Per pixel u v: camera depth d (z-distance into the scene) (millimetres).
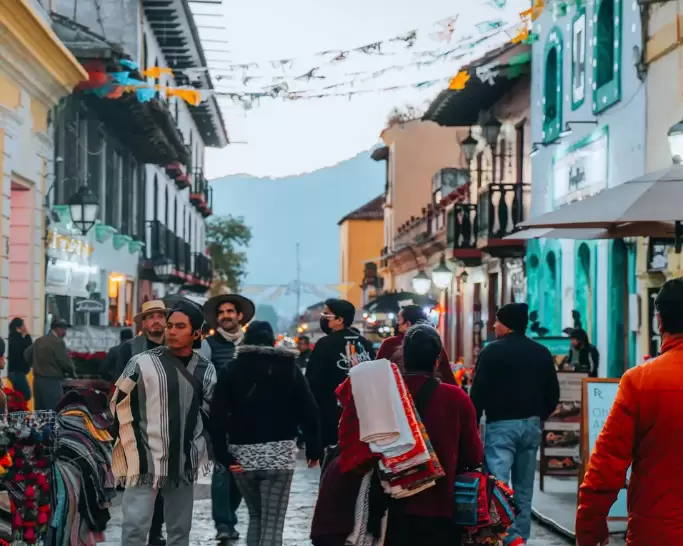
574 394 13281
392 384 6043
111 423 8594
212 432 7875
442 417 6156
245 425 8000
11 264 19500
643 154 17062
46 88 19781
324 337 10656
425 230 42688
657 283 16484
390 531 6090
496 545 6246
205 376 7871
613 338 18594
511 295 27859
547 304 23672
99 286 27266
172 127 30375
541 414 9531
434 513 6027
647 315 16828
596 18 19500
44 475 7289
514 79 26422
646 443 4938
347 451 6070
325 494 6270
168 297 10383
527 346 9492
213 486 9984
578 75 20984
